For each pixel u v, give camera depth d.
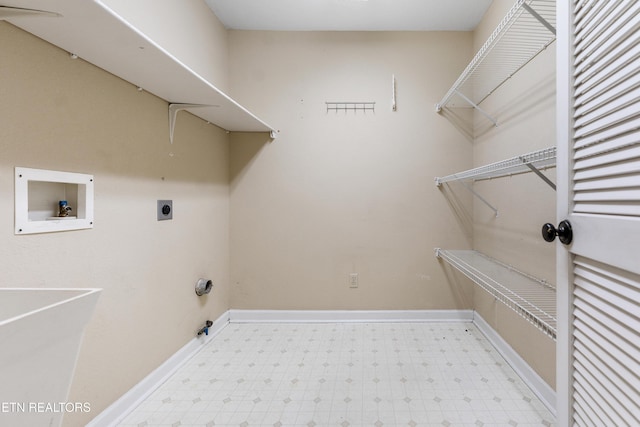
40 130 0.91
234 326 2.15
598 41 0.65
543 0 1.17
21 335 0.46
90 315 0.59
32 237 0.89
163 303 1.49
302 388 1.43
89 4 0.73
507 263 1.68
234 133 2.21
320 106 2.18
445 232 2.17
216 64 2.01
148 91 1.37
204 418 1.24
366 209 2.19
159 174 1.46
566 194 0.75
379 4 1.87
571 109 0.74
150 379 1.39
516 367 1.55
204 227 1.89
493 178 1.85
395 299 2.20
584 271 0.70
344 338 1.94
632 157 0.56
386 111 2.17
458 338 1.93
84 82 1.05
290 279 2.23
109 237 1.17
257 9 1.94
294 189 2.21
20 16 0.77
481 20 2.01
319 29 2.16
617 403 0.59
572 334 0.75
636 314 0.55
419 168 2.17
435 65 2.16
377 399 1.34
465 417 1.23
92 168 1.09
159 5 1.42
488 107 1.91
